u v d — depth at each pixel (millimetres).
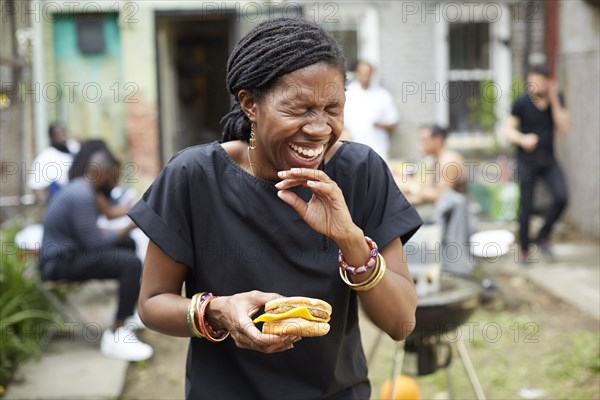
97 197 5953
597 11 8156
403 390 3471
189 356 2051
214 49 11578
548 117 7285
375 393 4398
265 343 1693
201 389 1979
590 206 8547
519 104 7316
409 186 5945
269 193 1890
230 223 1905
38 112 8938
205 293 1878
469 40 9695
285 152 1790
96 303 6426
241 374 1968
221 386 1974
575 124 8812
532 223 8961
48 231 5281
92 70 9547
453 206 5500
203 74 11578
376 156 1997
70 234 5270
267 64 1739
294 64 1726
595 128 8352
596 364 4754
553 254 7578
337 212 1727
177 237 1914
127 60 9539
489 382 4648
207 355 1991
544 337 5391
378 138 8703
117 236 5551
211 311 1827
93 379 4801
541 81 7180
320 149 1791
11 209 7414
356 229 1757
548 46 9336
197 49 11586
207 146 1961
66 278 5270
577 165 8828
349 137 6238
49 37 9422
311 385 1958
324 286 1901
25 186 7645
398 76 9633
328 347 1937
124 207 6156
